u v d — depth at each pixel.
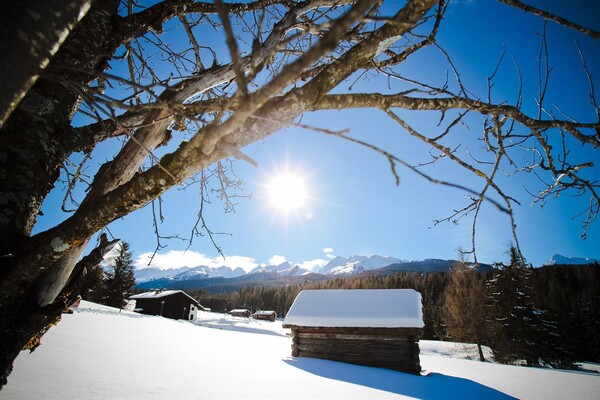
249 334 26.09
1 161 1.61
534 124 1.60
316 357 14.84
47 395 4.88
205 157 1.17
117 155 2.21
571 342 34.06
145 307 51.34
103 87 2.43
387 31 1.17
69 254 1.79
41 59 0.89
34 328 1.67
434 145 1.40
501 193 1.45
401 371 13.88
